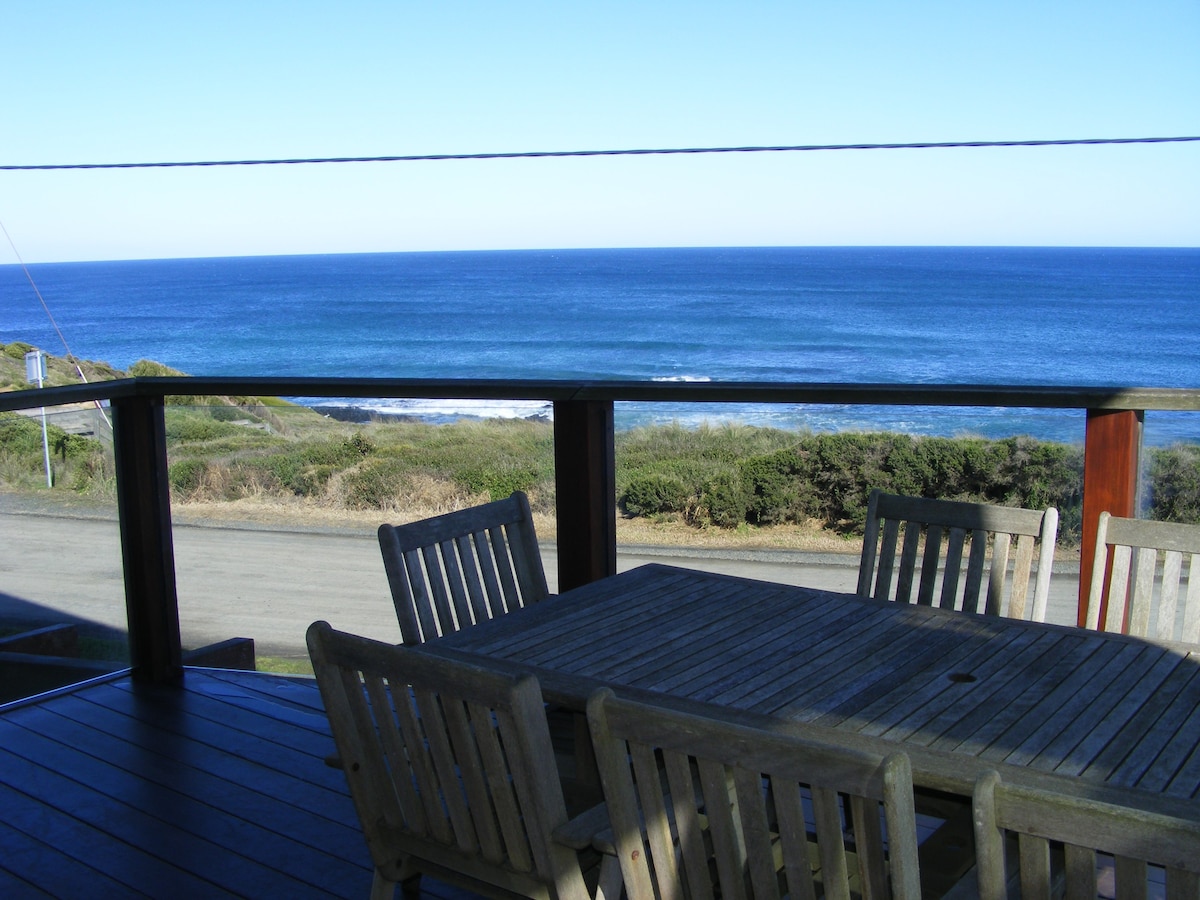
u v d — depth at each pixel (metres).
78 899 2.33
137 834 2.62
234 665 3.78
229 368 48.22
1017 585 2.53
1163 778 1.48
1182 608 3.01
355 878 2.40
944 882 1.93
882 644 2.08
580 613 2.34
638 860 1.46
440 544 2.63
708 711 1.75
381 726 1.72
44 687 3.54
